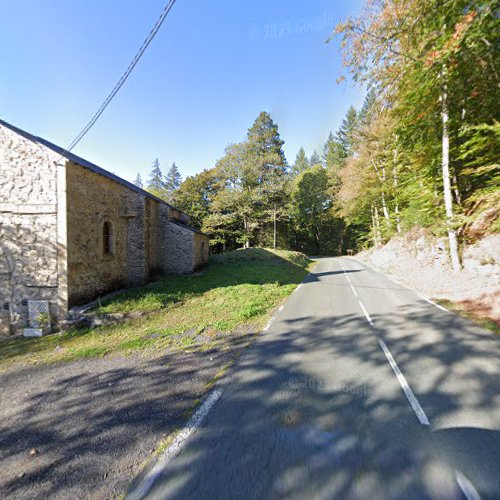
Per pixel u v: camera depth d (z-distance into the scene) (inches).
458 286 406.3
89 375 184.2
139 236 569.6
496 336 225.1
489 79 390.9
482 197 422.3
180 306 377.1
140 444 111.1
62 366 203.3
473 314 289.0
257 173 1232.8
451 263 494.0
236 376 168.7
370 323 273.7
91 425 126.3
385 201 968.3
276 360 191.0
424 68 334.3
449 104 440.5
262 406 134.1
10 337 321.4
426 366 174.7
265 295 429.1
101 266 452.1
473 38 275.1
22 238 367.2
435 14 266.7
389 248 856.9
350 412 127.1
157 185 3100.4
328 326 268.2
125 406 141.3
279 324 281.3
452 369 169.8
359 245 1756.9
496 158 452.4
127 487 89.9
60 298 360.5
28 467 102.0
